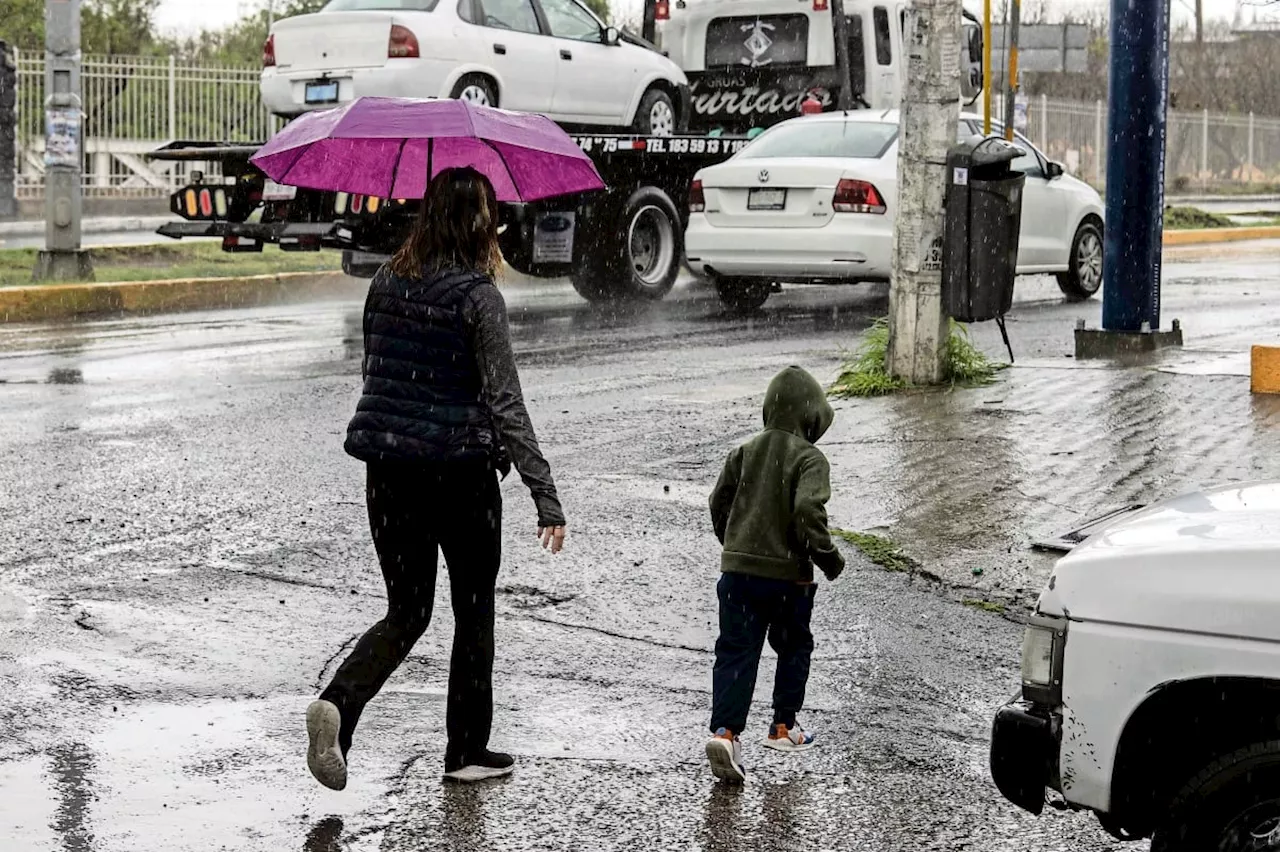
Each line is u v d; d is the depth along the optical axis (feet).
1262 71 205.46
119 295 66.74
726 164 59.16
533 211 60.03
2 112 99.45
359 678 19.21
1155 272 48.57
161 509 32.27
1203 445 36.01
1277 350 41.27
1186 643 14.52
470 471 19.31
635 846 18.21
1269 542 14.67
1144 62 47.34
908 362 44.27
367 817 18.86
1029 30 102.68
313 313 65.62
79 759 20.31
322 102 57.62
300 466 36.04
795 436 21.08
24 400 43.39
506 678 23.82
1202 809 14.75
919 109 43.60
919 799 19.63
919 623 26.32
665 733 21.80
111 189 102.32
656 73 66.23
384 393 19.36
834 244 56.54
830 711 22.68
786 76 68.23
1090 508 31.55
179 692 22.81
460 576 19.81
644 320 61.41
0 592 26.96
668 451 37.83
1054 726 15.31
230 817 18.72
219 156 58.39
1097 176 160.15
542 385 46.26
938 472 34.76
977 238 43.73
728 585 20.62
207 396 44.21
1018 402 41.63
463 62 57.72
